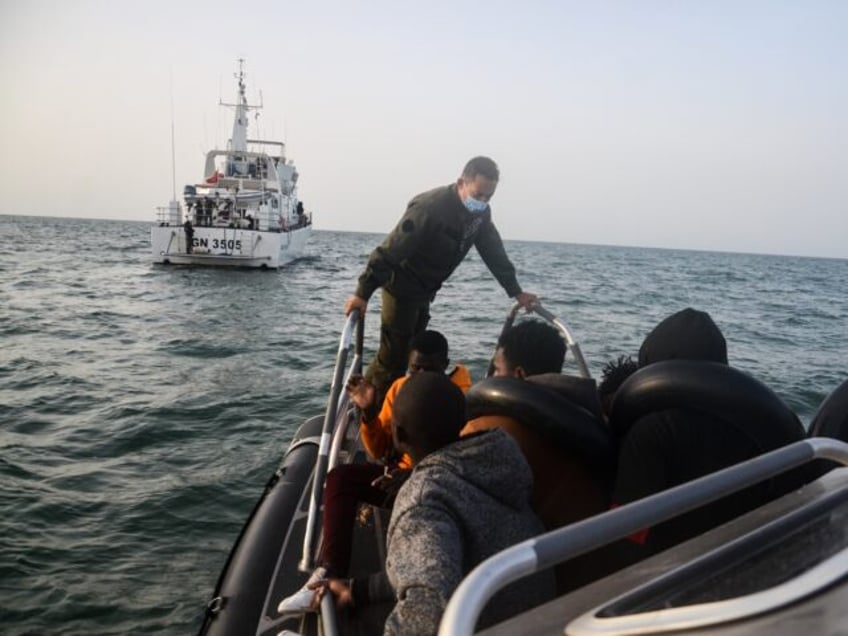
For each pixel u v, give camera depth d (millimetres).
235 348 14969
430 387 2008
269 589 2949
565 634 1123
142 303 23094
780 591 1112
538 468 2172
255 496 6496
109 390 10734
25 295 23969
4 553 5289
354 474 2674
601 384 3133
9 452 7598
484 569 1108
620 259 89062
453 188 3498
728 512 2104
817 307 28141
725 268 73938
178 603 4734
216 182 37312
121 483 6762
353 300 3377
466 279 34906
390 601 2258
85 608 4637
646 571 1293
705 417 2037
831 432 2426
